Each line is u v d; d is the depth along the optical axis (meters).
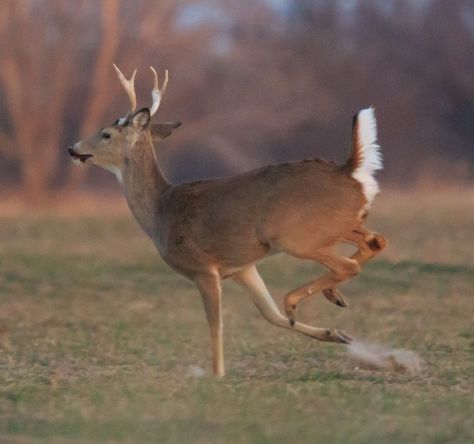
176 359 38.38
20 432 26.73
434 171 138.62
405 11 151.62
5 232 80.19
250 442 25.56
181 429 26.66
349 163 33.69
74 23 131.75
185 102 140.12
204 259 34.53
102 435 26.25
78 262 63.81
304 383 32.84
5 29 127.75
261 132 145.75
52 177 127.62
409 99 147.00
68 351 39.78
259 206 33.75
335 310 49.16
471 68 147.62
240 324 46.03
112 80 132.25
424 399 30.30
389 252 65.25
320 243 33.72
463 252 65.75
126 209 102.44
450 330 43.44
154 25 135.50
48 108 128.75
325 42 150.88
